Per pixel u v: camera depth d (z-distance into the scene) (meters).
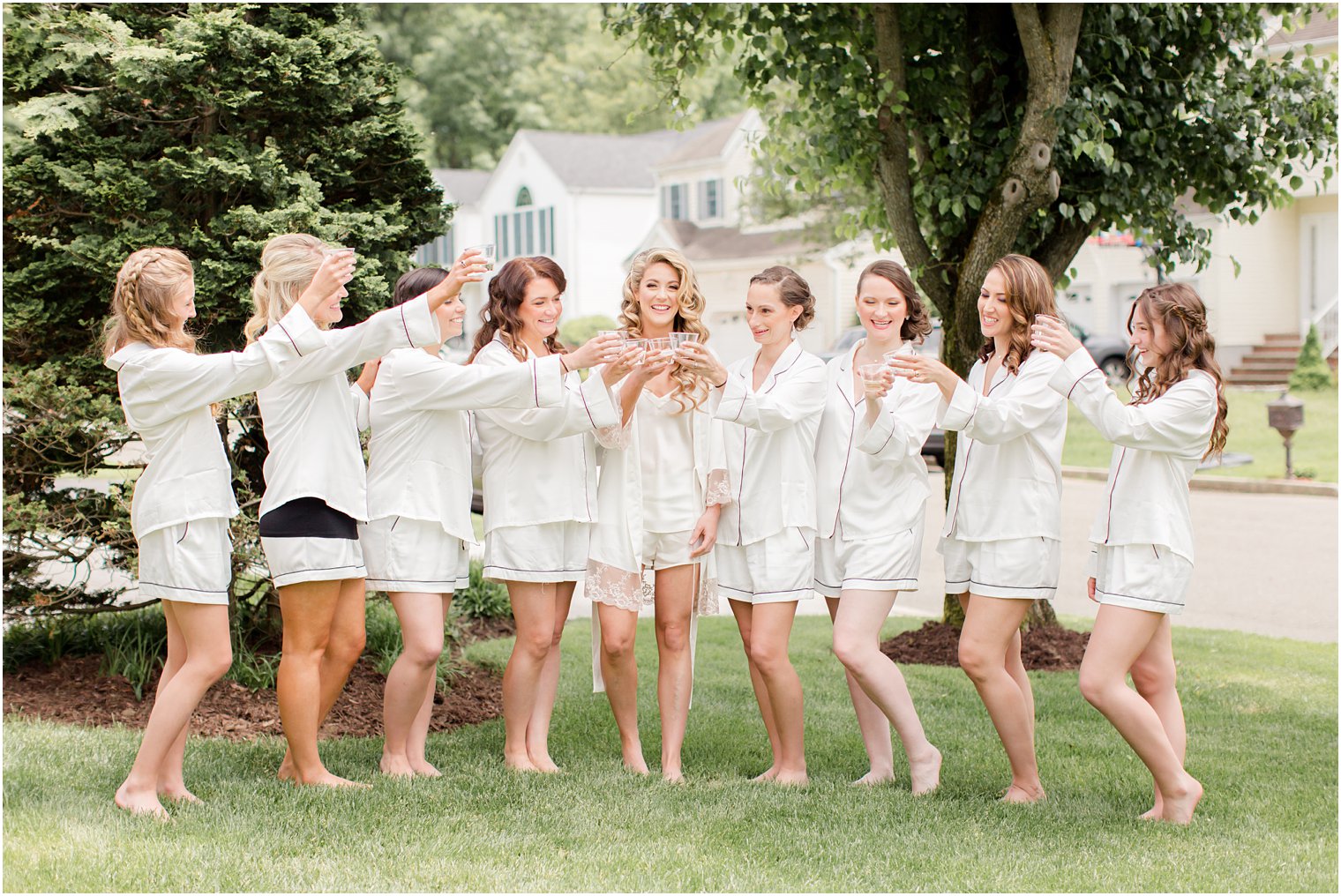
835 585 4.91
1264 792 4.86
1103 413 4.25
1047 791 4.80
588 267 37.91
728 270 31.86
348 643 4.61
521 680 4.89
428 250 44.25
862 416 4.83
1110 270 25.55
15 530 5.53
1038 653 7.27
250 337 4.45
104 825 3.96
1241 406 21.77
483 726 5.74
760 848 4.02
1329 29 19.27
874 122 7.41
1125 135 7.27
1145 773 5.11
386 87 6.48
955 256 7.58
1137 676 4.75
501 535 4.81
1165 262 7.93
